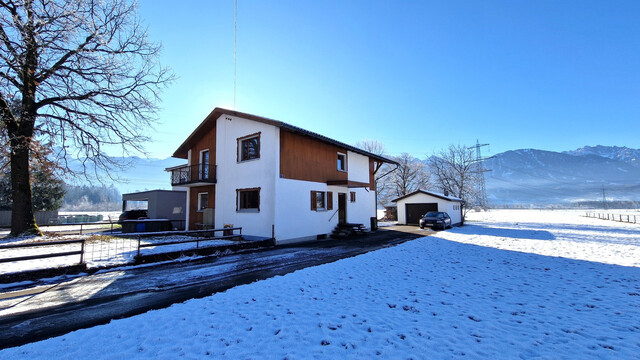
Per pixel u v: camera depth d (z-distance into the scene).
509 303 5.23
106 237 13.30
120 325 4.14
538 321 4.39
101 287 6.37
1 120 10.78
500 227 24.58
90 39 11.74
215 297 5.48
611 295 5.71
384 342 3.66
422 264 8.74
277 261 9.43
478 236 17.06
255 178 14.35
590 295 5.71
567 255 10.38
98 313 4.84
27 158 12.15
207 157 18.14
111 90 12.55
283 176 13.84
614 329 4.09
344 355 3.33
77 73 11.54
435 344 3.60
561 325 4.23
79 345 3.53
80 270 7.48
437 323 4.28
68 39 10.53
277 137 13.66
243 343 3.60
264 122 13.57
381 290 6.00
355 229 17.52
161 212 21.91
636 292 5.89
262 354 3.34
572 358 3.28
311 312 4.68
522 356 3.32
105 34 11.82
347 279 6.84
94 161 12.92
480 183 40.84
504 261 9.28
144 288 6.32
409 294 5.74
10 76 9.67
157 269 8.22
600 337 3.82
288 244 13.58
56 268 7.07
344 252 11.23
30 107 11.77
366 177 20.86
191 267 8.50
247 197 14.95
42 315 4.74
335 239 15.79
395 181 40.44
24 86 11.23
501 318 4.50
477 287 6.28
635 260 9.33
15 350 3.38
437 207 26.25
